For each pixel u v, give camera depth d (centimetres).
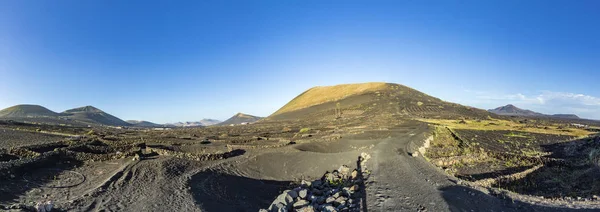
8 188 2245
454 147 3991
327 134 5944
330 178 2848
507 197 1555
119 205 1991
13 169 2616
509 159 3250
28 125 8525
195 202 2059
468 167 3014
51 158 3222
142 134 8156
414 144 3834
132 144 4681
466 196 1570
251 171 3197
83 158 3447
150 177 2698
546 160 3027
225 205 2131
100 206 1967
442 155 3472
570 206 1421
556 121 10388
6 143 4822
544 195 2077
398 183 1952
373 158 2939
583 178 2366
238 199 2352
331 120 10675
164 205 1989
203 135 7456
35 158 3031
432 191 1708
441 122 7506
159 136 7050
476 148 3909
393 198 1659
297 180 3053
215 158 3591
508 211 1351
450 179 1995
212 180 2705
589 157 2928
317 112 13725
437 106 11594
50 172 2878
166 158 3497
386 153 3125
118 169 3041
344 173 2928
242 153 3997
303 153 3622
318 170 3203
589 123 11075
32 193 2236
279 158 3509
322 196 2173
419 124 6875
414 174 2152
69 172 2969
